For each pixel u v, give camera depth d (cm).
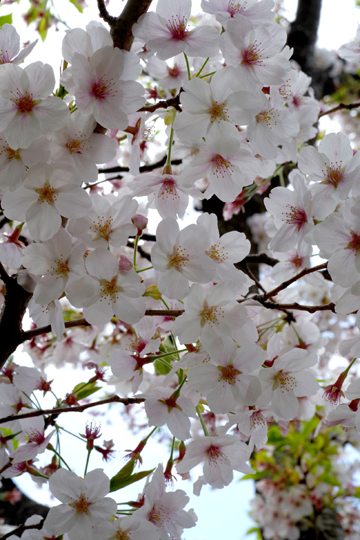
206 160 49
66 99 48
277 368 49
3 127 46
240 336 48
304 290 77
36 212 47
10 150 46
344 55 59
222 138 47
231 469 51
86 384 59
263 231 81
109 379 60
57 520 48
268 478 96
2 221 58
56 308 49
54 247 47
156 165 63
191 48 48
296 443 93
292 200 52
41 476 54
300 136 66
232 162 50
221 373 48
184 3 48
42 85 46
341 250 47
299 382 50
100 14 48
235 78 46
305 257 54
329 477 94
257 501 97
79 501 48
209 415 63
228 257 50
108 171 65
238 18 47
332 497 96
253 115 46
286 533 93
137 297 48
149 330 53
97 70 46
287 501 94
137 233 50
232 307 47
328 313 76
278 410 49
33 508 93
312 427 91
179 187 51
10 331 50
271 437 93
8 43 48
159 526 49
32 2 85
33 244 47
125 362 52
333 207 50
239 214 83
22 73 46
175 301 53
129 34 48
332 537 91
